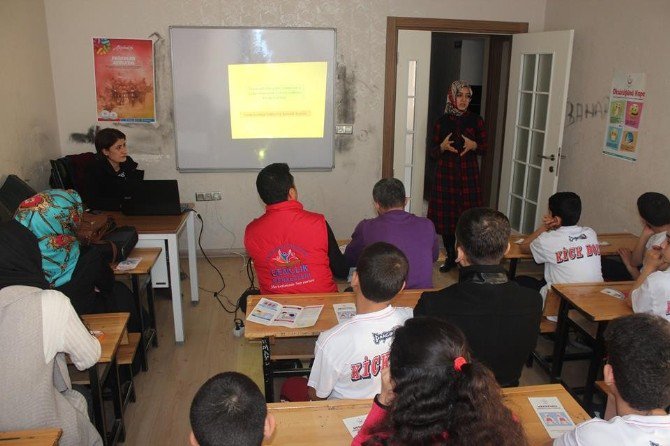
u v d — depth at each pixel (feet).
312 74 15.58
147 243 10.61
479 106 22.03
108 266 8.47
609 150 13.35
